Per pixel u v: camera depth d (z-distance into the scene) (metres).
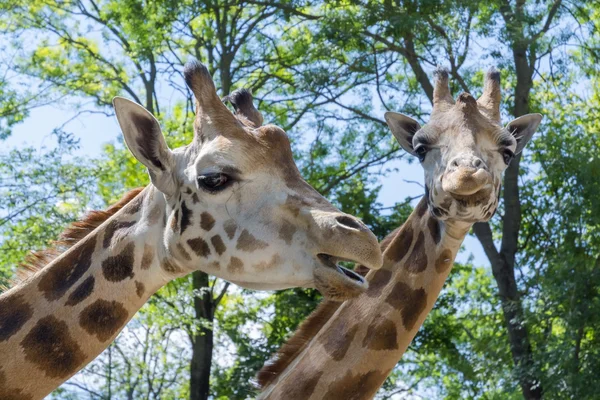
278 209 4.29
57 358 4.40
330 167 19.94
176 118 20.86
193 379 18.06
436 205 5.64
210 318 18.14
